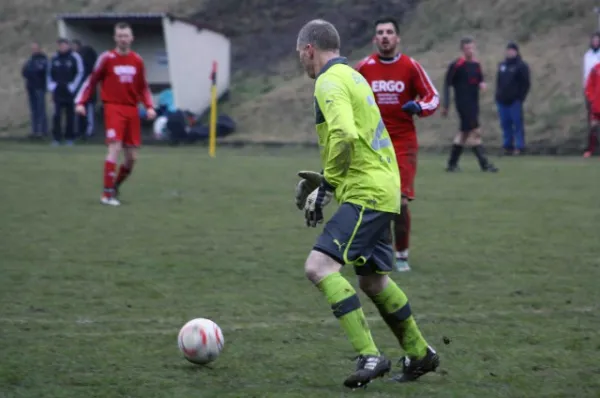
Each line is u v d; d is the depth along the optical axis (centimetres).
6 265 2088
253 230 2658
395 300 1220
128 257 2203
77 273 1998
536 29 7319
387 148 1211
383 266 1205
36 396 1147
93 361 1315
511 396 1159
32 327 1522
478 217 2950
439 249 2347
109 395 1151
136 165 4869
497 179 4194
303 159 5381
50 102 7744
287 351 1377
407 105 1906
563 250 2328
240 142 6588
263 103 7225
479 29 7519
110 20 6956
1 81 8156
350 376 1137
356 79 1195
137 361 1317
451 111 6719
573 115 6309
